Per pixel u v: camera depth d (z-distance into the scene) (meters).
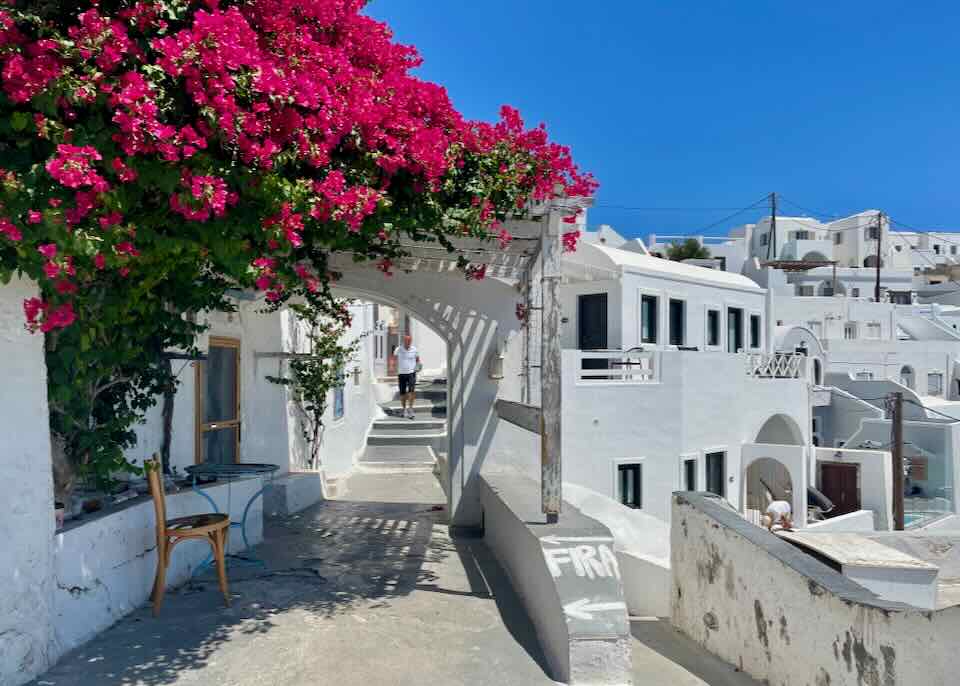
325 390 11.62
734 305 22.19
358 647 4.76
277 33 4.37
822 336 37.09
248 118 3.71
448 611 5.54
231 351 9.13
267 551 7.35
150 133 3.32
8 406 3.82
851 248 63.38
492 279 8.57
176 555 6.01
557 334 5.62
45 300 3.85
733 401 16.41
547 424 5.60
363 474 13.56
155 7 3.57
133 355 5.08
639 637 5.89
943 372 35.56
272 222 3.98
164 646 4.64
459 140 5.42
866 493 19.59
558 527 5.41
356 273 8.23
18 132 3.31
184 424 7.70
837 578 4.18
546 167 5.61
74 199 3.28
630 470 13.80
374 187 4.79
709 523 5.52
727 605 5.21
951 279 63.03
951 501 23.05
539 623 5.03
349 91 4.54
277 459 10.55
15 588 3.89
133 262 4.15
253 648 4.67
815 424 27.56
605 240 43.47
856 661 3.76
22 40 3.25
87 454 4.91
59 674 4.14
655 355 14.23
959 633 3.54
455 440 8.59
